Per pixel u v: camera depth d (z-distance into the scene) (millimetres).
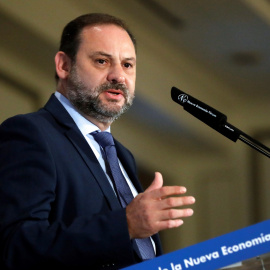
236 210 10711
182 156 11008
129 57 4266
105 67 4219
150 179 11039
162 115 10648
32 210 3529
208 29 10219
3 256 3410
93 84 4168
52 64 9508
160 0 9781
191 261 2568
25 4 9219
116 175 4145
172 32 10242
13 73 9383
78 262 3400
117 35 4281
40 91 9500
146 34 10242
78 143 4039
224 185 10844
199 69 10609
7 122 3939
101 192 3881
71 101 4250
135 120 10719
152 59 10398
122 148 4645
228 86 10789
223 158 10844
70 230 3420
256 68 10570
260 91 10781
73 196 3785
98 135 4266
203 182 10930
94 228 3410
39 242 3385
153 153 10961
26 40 9344
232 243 2586
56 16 9406
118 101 4203
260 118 10852
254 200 10602
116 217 3389
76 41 4312
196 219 10820
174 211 3172
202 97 10820
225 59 10555
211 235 10734
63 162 3855
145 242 4055
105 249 3377
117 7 9750
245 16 9984
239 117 10930
